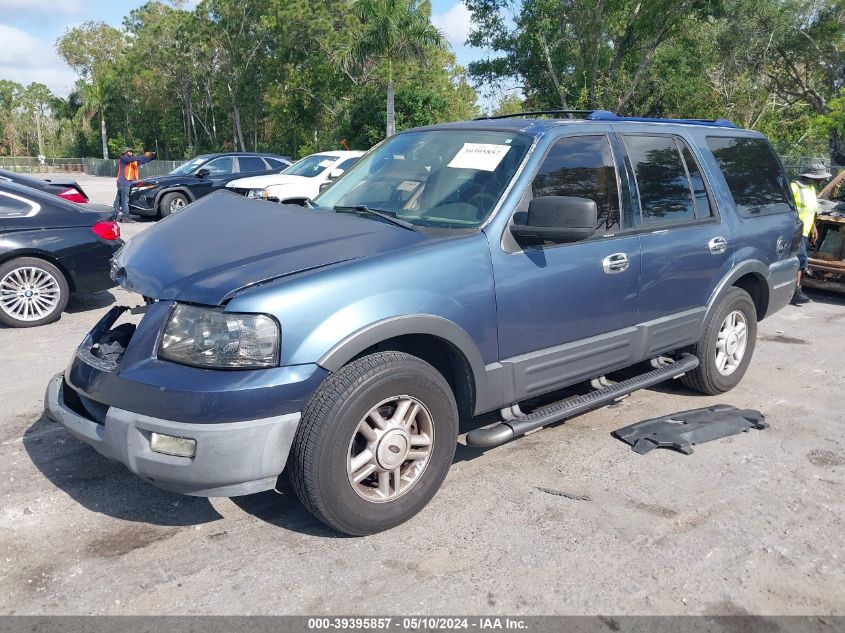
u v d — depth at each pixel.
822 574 3.14
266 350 2.95
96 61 78.81
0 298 6.89
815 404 5.27
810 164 20.73
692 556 3.24
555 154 3.96
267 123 55.94
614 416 4.95
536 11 27.47
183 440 2.89
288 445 3.02
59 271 7.17
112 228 7.52
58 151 97.50
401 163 4.26
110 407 3.05
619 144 4.35
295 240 3.39
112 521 3.43
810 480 4.02
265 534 3.34
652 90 29.81
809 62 32.22
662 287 4.52
